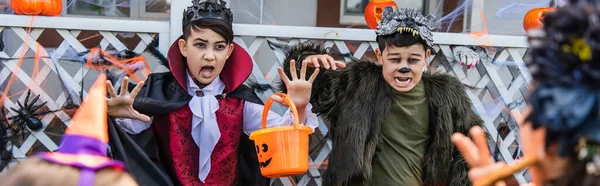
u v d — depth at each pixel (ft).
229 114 11.09
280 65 12.71
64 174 4.22
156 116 10.95
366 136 10.52
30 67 12.62
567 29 4.16
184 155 10.92
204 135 10.89
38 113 12.35
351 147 10.44
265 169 10.25
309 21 17.37
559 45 4.18
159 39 12.55
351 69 11.03
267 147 10.13
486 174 5.04
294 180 12.84
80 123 4.70
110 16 16.88
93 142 4.56
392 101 10.73
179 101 10.93
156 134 11.04
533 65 4.34
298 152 10.11
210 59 10.84
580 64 4.11
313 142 12.81
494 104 13.03
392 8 10.87
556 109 4.10
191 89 11.12
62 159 4.35
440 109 10.67
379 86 10.80
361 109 10.61
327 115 11.01
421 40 10.62
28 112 12.28
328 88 11.06
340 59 12.82
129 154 10.47
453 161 10.73
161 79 11.19
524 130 4.64
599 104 4.07
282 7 17.17
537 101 4.22
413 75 10.66
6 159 12.22
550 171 4.45
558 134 4.25
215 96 11.10
